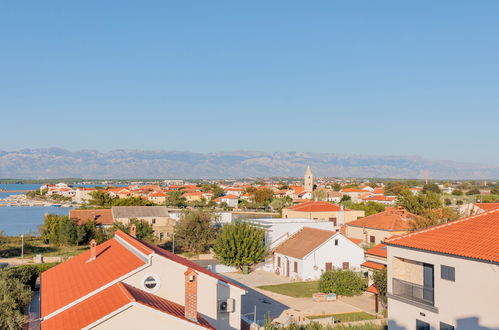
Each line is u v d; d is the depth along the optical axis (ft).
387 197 571.69
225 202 615.57
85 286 89.35
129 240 111.34
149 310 76.02
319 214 325.62
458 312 84.79
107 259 105.81
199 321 83.35
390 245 102.06
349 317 128.77
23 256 234.17
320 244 187.21
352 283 155.43
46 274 116.47
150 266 88.58
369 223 240.32
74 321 75.10
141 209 319.47
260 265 214.69
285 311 136.15
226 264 198.08
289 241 207.82
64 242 264.93
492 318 78.28
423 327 93.30
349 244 192.65
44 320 80.28
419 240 96.94
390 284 102.32
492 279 78.33
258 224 218.79
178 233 240.94
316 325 110.63
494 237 86.53
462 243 88.53
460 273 84.53
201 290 93.30
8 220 542.57
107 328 73.56
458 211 227.40
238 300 96.48
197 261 226.99
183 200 622.54
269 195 607.37
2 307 85.66
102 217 305.73
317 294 150.61
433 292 92.02
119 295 79.46
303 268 184.34
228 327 95.35
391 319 101.71
